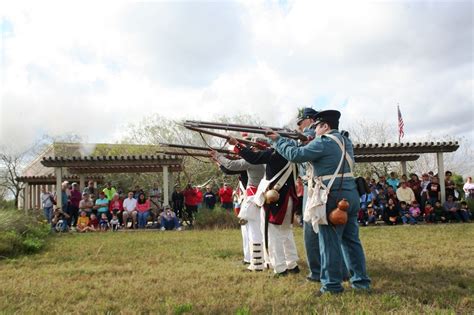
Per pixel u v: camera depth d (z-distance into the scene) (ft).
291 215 20.18
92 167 64.23
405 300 14.80
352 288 16.66
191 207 59.00
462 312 13.82
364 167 102.53
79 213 56.95
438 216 55.11
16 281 19.58
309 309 14.08
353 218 16.72
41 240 34.09
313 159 16.43
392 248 27.45
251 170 21.86
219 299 15.51
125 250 30.12
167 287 17.60
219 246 31.19
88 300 15.98
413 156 70.23
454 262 21.99
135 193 60.90
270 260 20.11
